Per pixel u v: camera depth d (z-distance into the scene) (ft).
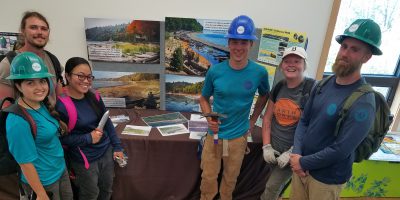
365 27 3.35
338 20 7.59
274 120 5.44
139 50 6.98
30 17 4.76
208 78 5.17
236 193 6.77
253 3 6.59
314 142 4.11
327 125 3.88
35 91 3.80
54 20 6.73
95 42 6.84
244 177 6.58
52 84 4.87
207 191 5.86
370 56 3.54
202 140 5.76
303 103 4.88
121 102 7.58
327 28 6.81
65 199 4.95
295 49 4.83
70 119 4.53
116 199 6.52
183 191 6.52
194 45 6.83
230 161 5.53
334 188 4.08
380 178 7.14
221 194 6.05
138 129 6.38
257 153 6.25
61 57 7.13
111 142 5.53
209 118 5.14
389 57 8.43
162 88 7.47
